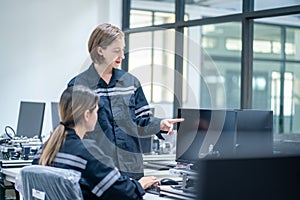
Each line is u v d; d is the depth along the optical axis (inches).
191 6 237.9
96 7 251.4
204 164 21.3
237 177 21.4
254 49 207.8
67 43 242.5
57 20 239.9
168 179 98.3
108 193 78.6
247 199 21.4
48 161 79.5
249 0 202.8
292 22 208.8
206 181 21.2
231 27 229.0
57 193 72.7
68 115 80.4
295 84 213.5
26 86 232.1
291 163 22.3
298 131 209.5
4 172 131.3
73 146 78.8
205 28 244.5
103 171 78.5
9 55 227.9
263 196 21.7
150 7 253.1
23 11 230.8
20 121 179.2
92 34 93.9
